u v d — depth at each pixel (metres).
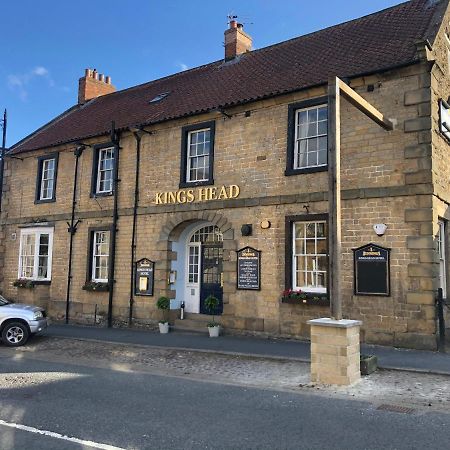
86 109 21.48
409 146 10.92
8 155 19.56
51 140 19.02
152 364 9.81
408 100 11.05
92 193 16.84
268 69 15.33
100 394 7.29
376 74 11.46
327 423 5.81
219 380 8.33
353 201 11.48
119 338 12.99
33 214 18.64
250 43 19.17
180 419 6.00
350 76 11.69
